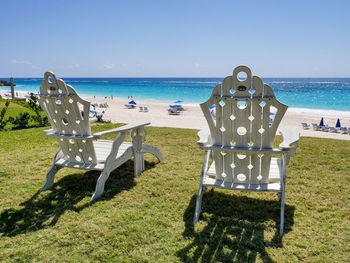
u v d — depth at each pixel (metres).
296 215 3.09
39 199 3.52
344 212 3.13
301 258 2.35
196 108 30.06
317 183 4.01
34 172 4.54
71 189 3.86
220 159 3.09
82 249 2.46
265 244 2.55
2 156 5.47
